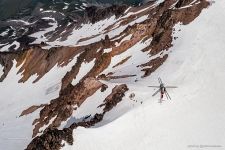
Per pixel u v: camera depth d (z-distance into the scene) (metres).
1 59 156.62
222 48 62.00
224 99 51.94
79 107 70.75
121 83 67.19
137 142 47.03
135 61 80.88
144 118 50.12
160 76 61.00
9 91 132.62
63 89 98.44
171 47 70.44
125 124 49.53
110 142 47.44
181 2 86.06
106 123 50.91
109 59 90.56
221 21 69.25
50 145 49.59
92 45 105.19
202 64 59.69
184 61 62.09
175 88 55.41
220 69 57.38
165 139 46.88
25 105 113.44
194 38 67.69
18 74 139.88
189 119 49.41
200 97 53.06
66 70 117.56
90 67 100.50
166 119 49.69
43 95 113.19
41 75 127.75
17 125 98.25
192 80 56.69
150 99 53.19
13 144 83.25
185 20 74.94
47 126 82.56
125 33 96.94
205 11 73.50
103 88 68.19
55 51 128.25
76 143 48.09
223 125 47.97
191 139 46.53
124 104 54.75
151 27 89.69
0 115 115.12
